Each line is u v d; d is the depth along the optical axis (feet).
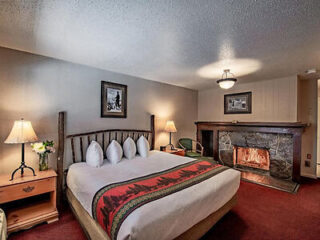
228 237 6.10
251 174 13.04
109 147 9.42
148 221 4.01
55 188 7.03
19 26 5.56
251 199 8.99
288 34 6.00
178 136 15.35
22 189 6.21
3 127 7.13
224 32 5.90
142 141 10.82
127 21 5.28
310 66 9.52
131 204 4.52
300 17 4.98
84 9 4.68
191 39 6.45
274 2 4.32
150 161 9.22
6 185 5.85
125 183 5.93
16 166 7.39
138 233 3.76
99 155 8.48
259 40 6.48
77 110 9.24
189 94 16.40
